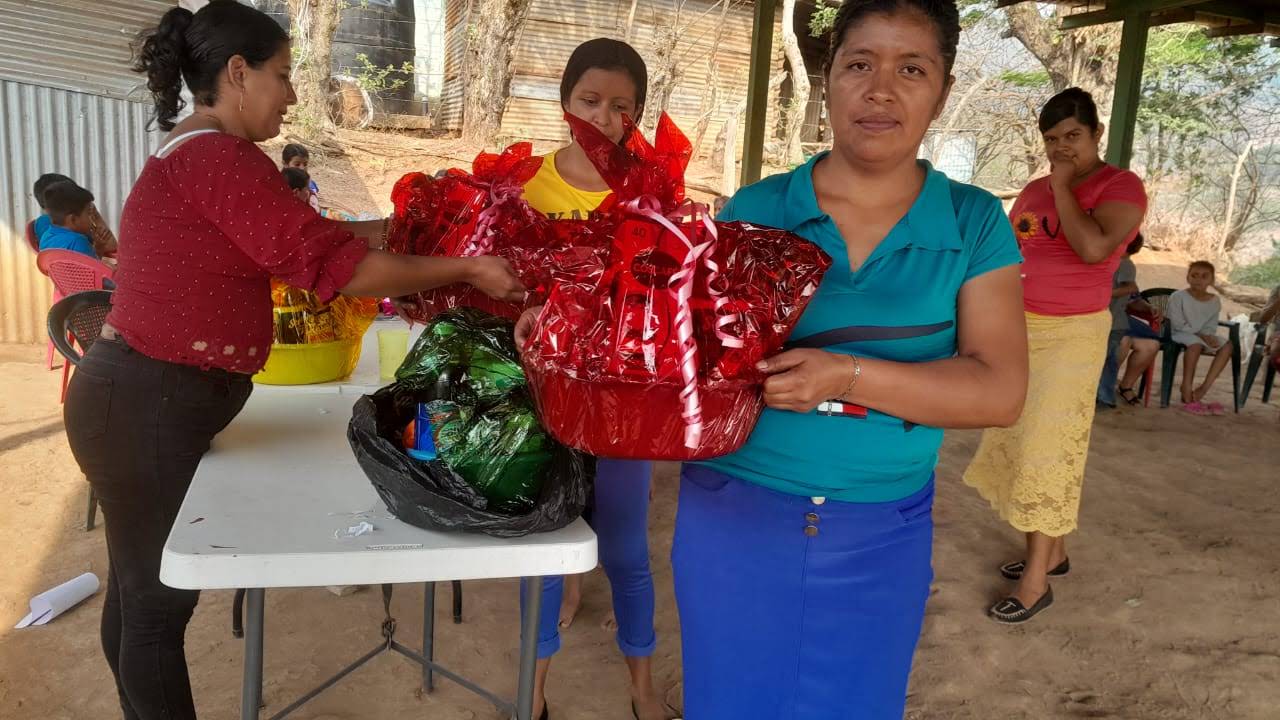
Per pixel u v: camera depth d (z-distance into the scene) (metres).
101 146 6.77
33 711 2.51
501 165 2.02
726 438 1.24
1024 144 17.31
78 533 3.62
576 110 2.29
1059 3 6.88
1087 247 2.94
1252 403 7.14
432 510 1.41
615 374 1.17
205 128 1.80
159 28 1.83
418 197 2.01
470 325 1.55
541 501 1.41
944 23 1.35
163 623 1.89
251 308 1.83
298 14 11.60
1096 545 4.01
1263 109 16.42
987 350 1.42
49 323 3.24
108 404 1.77
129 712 2.11
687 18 14.42
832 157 1.50
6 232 6.73
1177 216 17.25
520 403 1.45
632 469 2.26
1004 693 2.82
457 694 2.69
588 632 3.12
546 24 13.48
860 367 1.28
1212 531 4.22
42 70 6.49
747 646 1.56
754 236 1.27
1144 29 6.57
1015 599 3.31
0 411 5.14
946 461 5.29
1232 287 14.44
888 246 1.42
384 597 2.47
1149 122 16.91
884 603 1.53
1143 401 7.08
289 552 1.33
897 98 1.35
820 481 1.48
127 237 1.78
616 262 1.22
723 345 1.20
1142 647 3.12
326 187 10.22
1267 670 2.98
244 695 1.60
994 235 1.43
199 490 1.61
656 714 2.53
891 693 1.58
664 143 1.39
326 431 2.00
